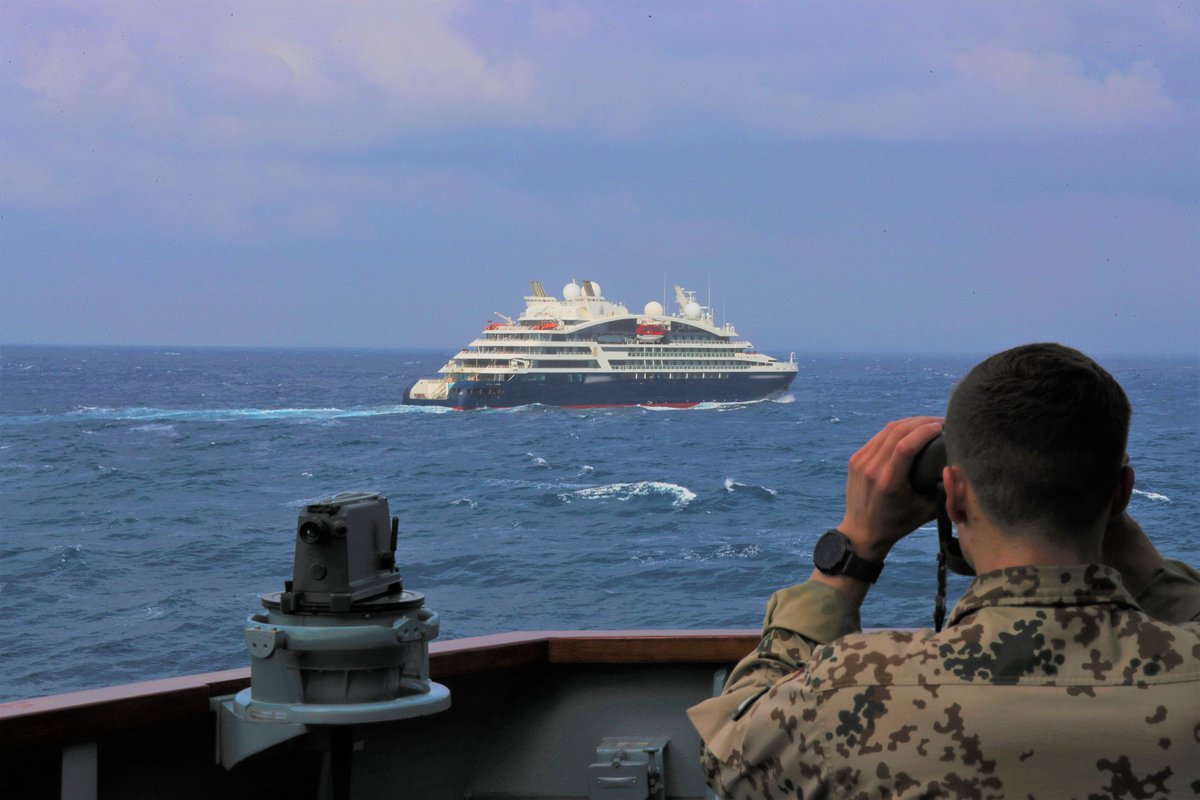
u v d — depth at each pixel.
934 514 1.49
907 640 1.35
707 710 1.50
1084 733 1.25
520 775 3.11
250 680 2.57
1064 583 1.33
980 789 1.25
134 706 2.35
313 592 2.20
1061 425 1.31
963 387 1.40
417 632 2.25
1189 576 1.65
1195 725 1.25
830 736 1.32
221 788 2.61
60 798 2.30
